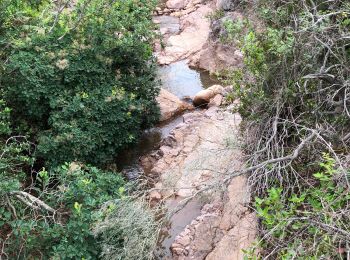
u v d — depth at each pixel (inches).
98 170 248.1
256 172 178.9
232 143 224.1
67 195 213.2
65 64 266.2
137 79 317.4
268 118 202.7
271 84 208.8
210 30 455.8
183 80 428.1
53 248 195.3
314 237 129.2
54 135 271.9
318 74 172.7
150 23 320.5
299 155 178.2
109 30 293.1
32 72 258.4
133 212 200.4
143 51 313.0
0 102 246.1
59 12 283.0
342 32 176.7
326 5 201.5
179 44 481.1
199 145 309.3
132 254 198.2
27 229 192.1
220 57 423.8
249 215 204.2
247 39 213.8
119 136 295.4
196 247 234.2
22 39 275.9
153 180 277.3
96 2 291.6
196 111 378.3
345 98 165.5
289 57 194.2
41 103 277.1
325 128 178.9
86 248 203.3
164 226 243.8
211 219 242.8
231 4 425.1
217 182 184.2
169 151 314.0
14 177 237.9
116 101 282.7
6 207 210.7
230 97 238.2
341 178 142.9
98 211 203.8
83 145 265.7
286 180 171.6
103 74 291.3
